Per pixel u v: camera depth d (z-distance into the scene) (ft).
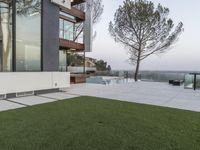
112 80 50.03
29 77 23.79
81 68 59.93
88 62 83.56
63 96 23.84
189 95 26.89
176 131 10.85
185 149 8.50
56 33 29.43
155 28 59.88
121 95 25.81
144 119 13.28
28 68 24.91
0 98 20.95
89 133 10.27
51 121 12.34
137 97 24.25
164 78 55.21
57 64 29.71
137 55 63.72
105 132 10.48
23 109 15.88
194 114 15.19
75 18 47.21
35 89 24.59
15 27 22.95
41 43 26.63
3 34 22.67
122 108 16.90
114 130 10.84
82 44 48.01
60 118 13.09
